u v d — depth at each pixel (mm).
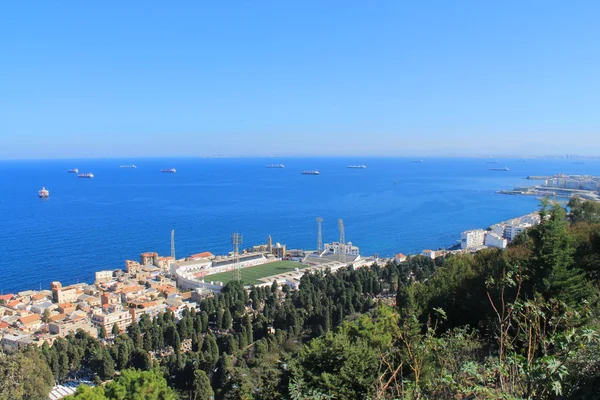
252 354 54250
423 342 12695
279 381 21719
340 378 17812
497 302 24281
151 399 31188
